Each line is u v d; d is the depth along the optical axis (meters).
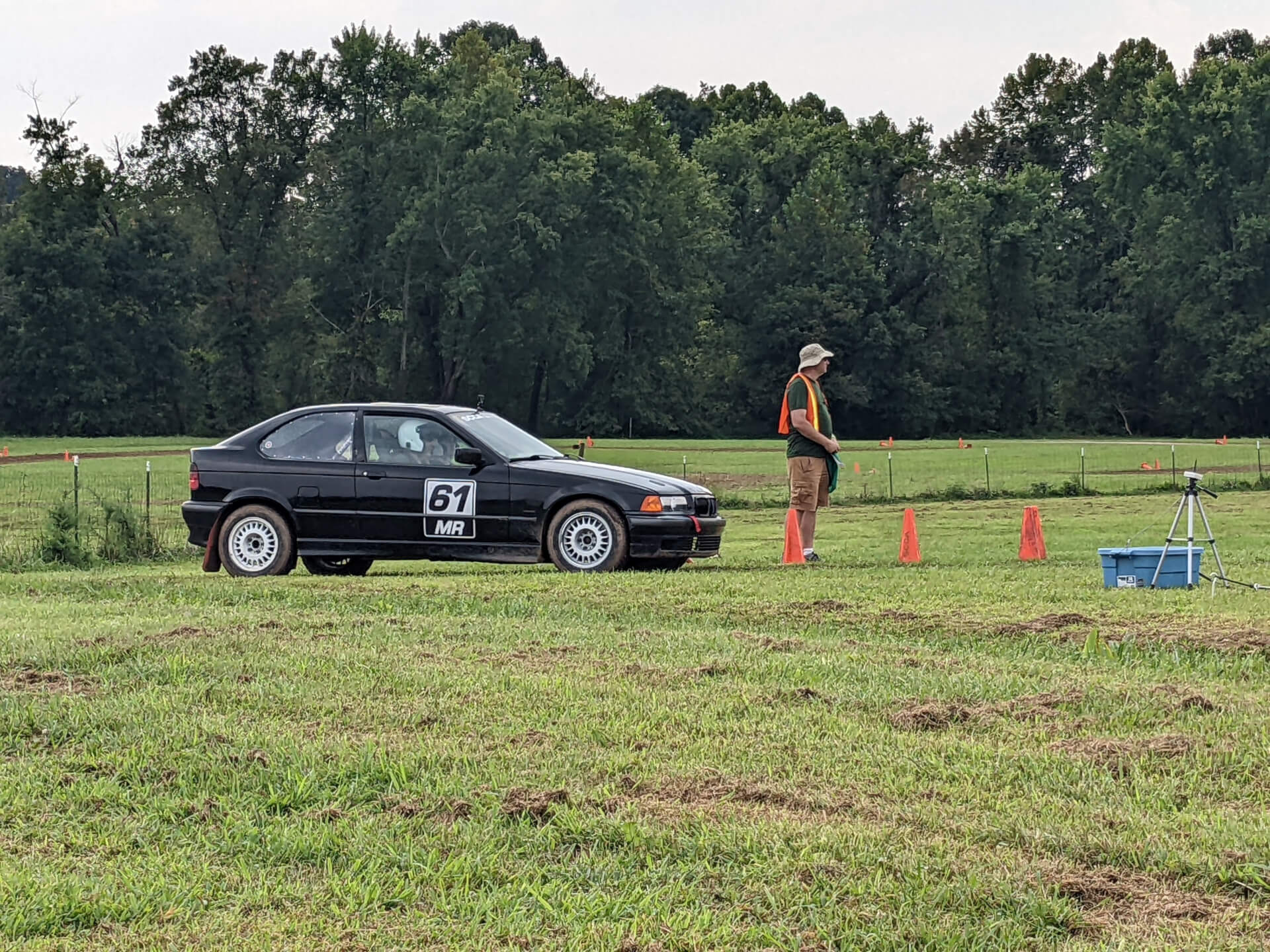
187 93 83.56
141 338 81.50
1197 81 89.69
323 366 80.69
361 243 80.50
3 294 79.00
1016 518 22.84
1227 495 29.39
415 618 9.73
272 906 4.29
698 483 35.44
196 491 14.12
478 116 76.88
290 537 13.93
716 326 90.19
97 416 79.12
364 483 13.84
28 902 4.27
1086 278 97.88
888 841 4.71
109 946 4.00
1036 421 93.00
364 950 3.96
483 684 7.21
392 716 6.52
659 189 84.00
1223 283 82.50
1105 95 105.25
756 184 93.62
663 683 7.25
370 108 80.12
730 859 4.58
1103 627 8.88
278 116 83.75
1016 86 109.19
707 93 118.69
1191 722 6.26
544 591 11.12
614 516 13.46
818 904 4.21
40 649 8.12
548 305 76.69
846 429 89.81
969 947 3.92
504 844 4.77
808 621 9.53
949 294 90.56
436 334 80.94
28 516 23.73
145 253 81.62
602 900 4.27
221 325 82.81
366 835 4.88
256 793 5.39
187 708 6.71
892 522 22.16
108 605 10.68
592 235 79.25
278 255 83.62
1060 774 5.48
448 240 76.94
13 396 79.31
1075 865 4.50
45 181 80.25
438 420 14.05
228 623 9.45
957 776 5.49
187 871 4.58
